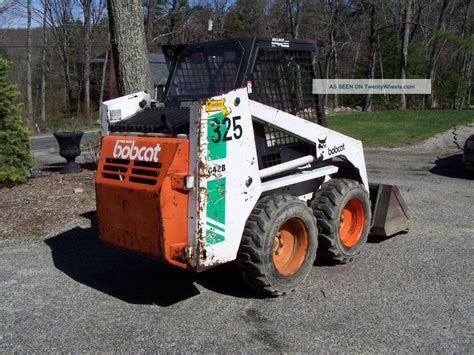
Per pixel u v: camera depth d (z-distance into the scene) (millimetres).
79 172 10867
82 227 7074
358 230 5758
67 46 46406
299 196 5426
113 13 8750
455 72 39906
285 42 5039
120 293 4988
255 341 3979
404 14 37250
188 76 5230
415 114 25500
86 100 46031
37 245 6453
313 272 5402
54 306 4703
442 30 39562
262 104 4680
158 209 4031
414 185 10008
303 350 3834
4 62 9211
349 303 4625
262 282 4539
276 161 4961
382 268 5492
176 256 4117
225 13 43906
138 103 5055
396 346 3867
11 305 4727
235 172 4332
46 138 28938
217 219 4223
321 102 5566
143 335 4117
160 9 40844
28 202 8031
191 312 4520
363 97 36906
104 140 4715
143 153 4293
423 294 4797
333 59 39750
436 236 6598
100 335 4133
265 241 4434
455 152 14398
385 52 39125
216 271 5520
